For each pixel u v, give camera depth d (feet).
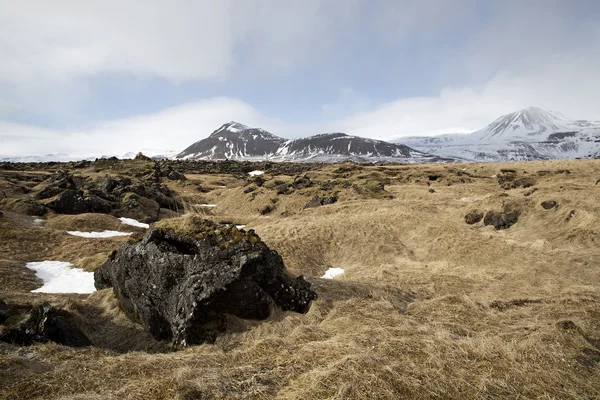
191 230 41.50
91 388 21.35
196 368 23.86
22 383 21.08
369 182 203.62
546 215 98.89
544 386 21.61
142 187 165.17
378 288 46.01
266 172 394.32
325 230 108.47
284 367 24.23
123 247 43.42
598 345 27.68
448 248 87.04
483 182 236.84
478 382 21.76
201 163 536.01
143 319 37.68
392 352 25.75
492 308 38.09
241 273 34.50
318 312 36.65
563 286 47.47
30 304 36.24
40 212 114.32
